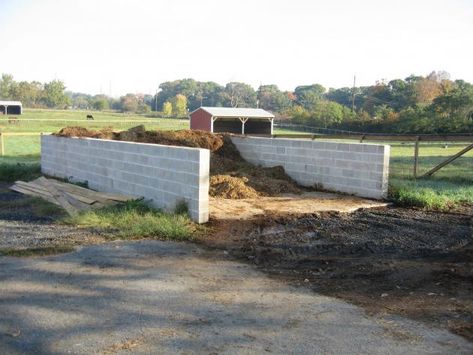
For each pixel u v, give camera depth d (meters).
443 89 63.06
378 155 10.20
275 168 12.66
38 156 19.06
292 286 5.24
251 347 3.79
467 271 5.65
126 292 4.97
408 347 3.81
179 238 7.09
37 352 3.68
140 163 9.34
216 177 11.17
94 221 7.88
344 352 3.72
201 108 43.47
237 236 7.30
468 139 12.72
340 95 110.88
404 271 5.71
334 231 7.62
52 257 6.09
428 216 8.80
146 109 125.38
